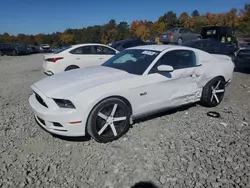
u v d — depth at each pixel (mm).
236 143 3605
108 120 3586
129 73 4090
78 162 3174
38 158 3273
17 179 2834
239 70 10305
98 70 4324
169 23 69375
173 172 2924
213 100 5168
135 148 3469
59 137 3842
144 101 3971
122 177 2844
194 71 4664
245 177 2814
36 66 14578
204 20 64500
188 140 3701
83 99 3350
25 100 6027
